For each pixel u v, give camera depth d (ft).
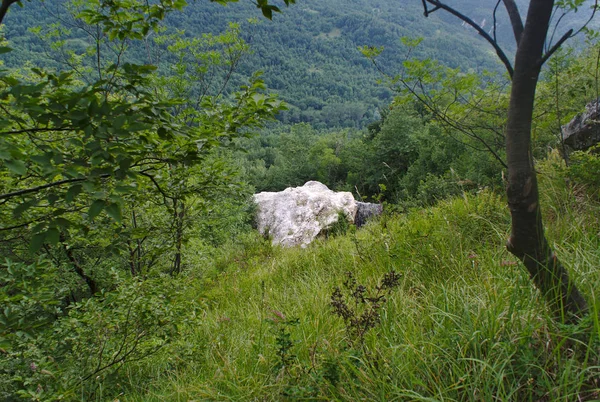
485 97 14.12
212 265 29.45
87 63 17.61
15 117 6.62
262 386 8.02
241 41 19.13
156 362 12.23
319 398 7.07
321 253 20.62
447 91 12.49
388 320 9.27
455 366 6.61
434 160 49.32
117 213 5.75
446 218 14.35
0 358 9.95
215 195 14.58
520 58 5.53
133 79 7.63
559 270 6.28
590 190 12.02
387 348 7.84
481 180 20.51
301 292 15.69
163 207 18.24
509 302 7.63
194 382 9.78
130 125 6.44
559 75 14.69
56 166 6.15
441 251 12.25
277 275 20.48
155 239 18.11
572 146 17.24
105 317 10.60
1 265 9.89
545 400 5.98
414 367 7.07
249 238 40.65
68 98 6.55
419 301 10.30
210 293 21.08
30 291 8.91
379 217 24.14
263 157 227.61
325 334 9.91
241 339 11.87
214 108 11.11
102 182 6.49
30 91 6.02
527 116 5.63
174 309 11.89
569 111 15.28
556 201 12.51
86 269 19.43
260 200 51.08
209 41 19.33
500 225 12.93
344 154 127.95
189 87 19.10
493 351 6.72
